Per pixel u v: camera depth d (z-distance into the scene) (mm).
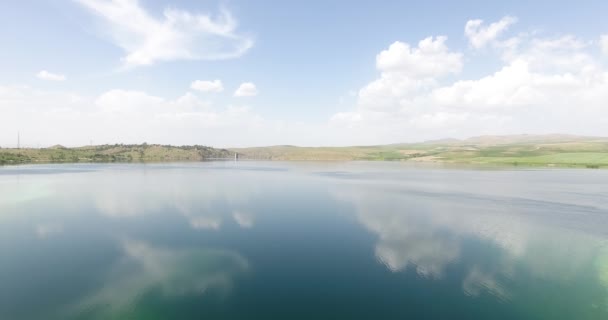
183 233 36312
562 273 26109
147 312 19812
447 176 105562
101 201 54938
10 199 56062
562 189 71750
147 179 90938
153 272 25703
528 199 58656
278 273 25688
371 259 28797
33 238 34156
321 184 83000
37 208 48812
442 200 57656
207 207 51094
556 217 44281
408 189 72938
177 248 31312
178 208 50125
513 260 28812
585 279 25125
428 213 46875
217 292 22391
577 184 81188
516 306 21109
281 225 40156
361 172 126375
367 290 22922
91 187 72000
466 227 39188
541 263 28016
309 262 27922
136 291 22484
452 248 31688
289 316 19531
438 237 35125
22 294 21922
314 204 54188
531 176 103125
